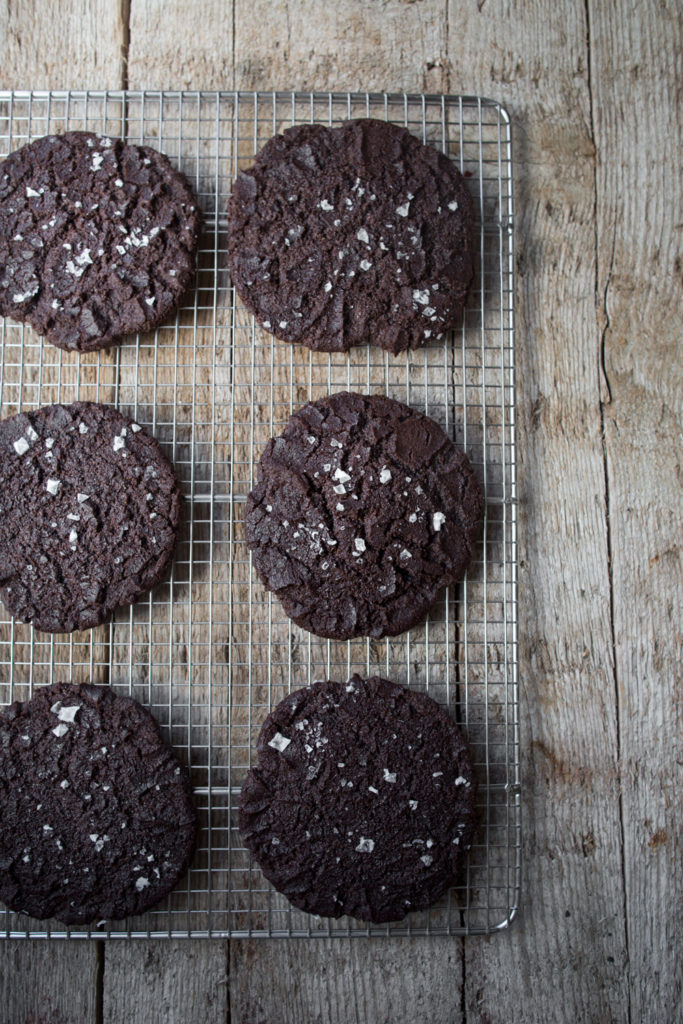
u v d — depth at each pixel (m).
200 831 0.51
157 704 0.51
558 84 0.54
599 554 0.53
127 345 0.52
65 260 0.51
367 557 0.50
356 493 0.50
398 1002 0.51
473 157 0.53
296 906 0.49
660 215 0.54
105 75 0.53
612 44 0.54
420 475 0.50
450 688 0.52
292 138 0.51
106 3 0.54
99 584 0.50
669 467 0.53
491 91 0.54
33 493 0.50
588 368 0.53
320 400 0.51
